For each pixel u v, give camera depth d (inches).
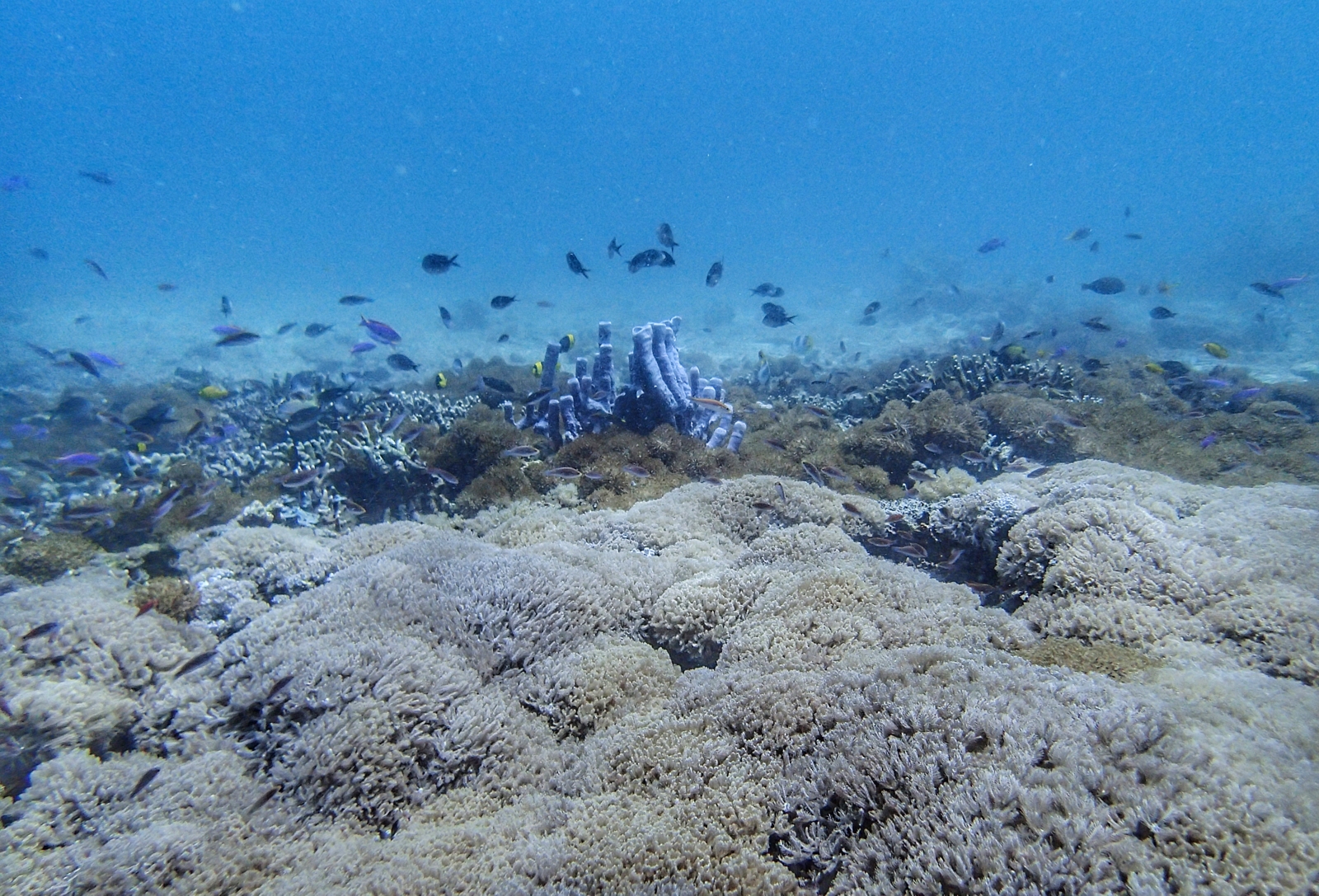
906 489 345.7
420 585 187.8
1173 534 180.4
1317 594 148.1
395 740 139.9
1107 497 219.0
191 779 135.7
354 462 320.8
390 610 179.0
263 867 121.5
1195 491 222.1
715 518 267.0
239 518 299.0
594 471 320.5
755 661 146.3
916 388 467.8
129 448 430.6
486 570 190.4
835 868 99.8
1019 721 99.7
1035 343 810.8
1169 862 78.1
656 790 119.0
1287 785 84.4
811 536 219.5
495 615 172.7
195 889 115.3
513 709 151.5
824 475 305.6
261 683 151.4
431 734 141.6
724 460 344.2
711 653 171.9
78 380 811.4
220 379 766.5
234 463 388.8
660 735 130.1
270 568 235.5
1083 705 104.0
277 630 171.0
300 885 114.7
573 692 152.9
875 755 104.4
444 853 117.4
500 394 449.7
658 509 267.6
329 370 892.6
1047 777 90.1
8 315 1248.2
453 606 178.2
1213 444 377.7
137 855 117.6
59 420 543.5
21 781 144.3
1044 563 192.5
